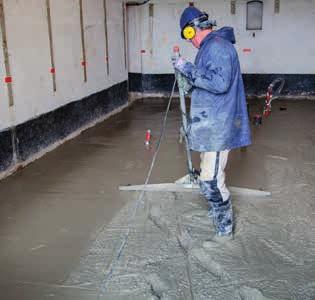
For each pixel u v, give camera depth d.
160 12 7.51
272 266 2.31
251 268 2.29
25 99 4.04
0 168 3.68
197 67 2.37
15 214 3.01
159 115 6.30
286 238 2.61
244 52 7.49
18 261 2.41
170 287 2.14
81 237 2.67
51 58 4.51
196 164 4.00
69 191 3.41
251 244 2.54
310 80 7.40
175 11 7.47
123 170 3.89
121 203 3.16
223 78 2.26
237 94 2.41
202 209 3.00
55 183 3.59
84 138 5.06
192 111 2.44
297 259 2.38
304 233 2.67
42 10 4.29
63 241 2.62
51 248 2.54
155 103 7.31
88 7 5.45
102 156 4.34
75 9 5.06
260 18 7.30
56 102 4.66
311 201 3.14
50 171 3.89
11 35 3.77
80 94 5.27
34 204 3.17
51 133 4.57
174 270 2.29
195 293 2.09
